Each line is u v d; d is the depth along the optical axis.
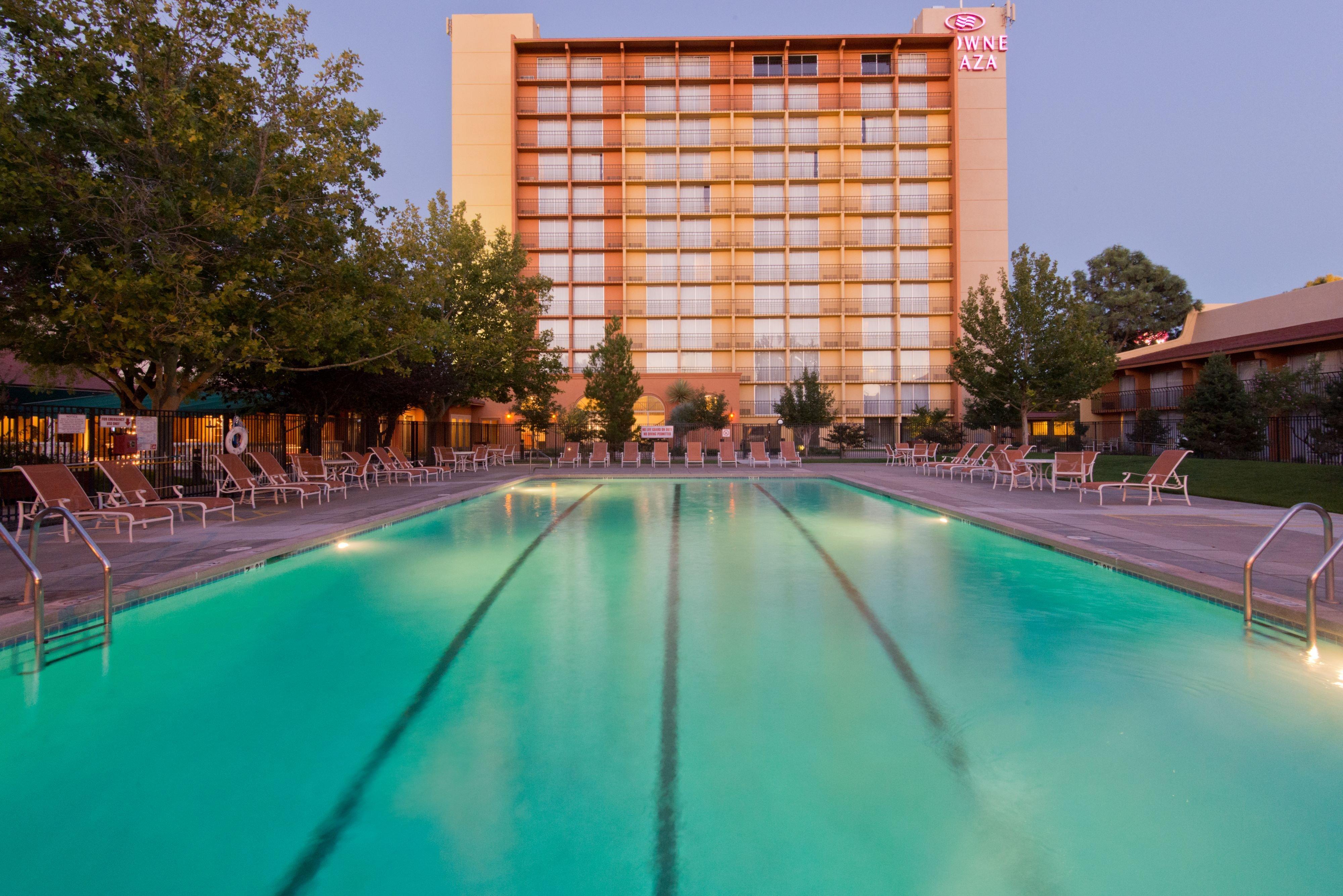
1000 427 27.12
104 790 2.48
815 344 42.31
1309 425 17.06
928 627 4.38
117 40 9.05
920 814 2.30
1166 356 25.52
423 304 13.99
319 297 11.22
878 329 42.53
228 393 15.92
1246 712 3.07
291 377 14.75
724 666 3.69
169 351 11.12
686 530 8.75
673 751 2.74
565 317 41.41
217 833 2.23
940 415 37.38
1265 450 18.86
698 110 41.97
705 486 16.23
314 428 16.36
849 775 2.56
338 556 6.91
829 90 42.34
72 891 1.97
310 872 2.04
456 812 2.34
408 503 10.93
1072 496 11.93
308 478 11.58
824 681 3.46
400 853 2.12
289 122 10.36
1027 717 3.03
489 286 23.08
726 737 2.86
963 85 41.34
